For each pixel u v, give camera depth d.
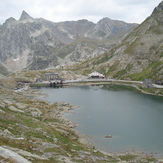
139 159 54.41
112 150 62.69
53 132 65.50
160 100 132.12
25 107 93.06
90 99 142.12
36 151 43.06
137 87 186.50
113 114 101.56
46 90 197.38
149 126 82.88
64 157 43.72
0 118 62.31
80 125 85.62
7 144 41.09
